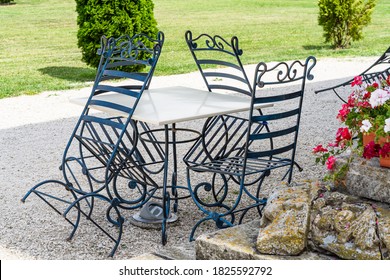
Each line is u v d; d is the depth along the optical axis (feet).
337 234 10.18
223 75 16.38
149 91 16.12
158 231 13.80
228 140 15.25
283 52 45.75
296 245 10.23
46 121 24.71
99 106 13.74
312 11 80.33
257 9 83.05
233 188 16.46
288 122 23.80
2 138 22.18
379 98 10.55
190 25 66.23
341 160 11.37
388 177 10.52
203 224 14.23
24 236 13.48
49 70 38.83
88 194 12.77
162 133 22.20
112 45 13.96
